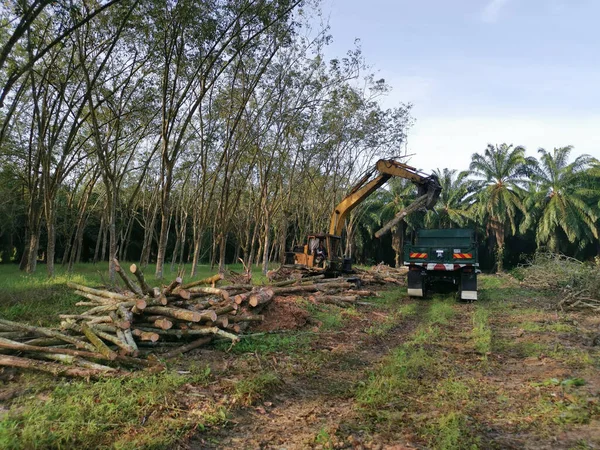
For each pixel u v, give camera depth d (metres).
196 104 16.25
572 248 42.56
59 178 17.95
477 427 4.57
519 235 46.22
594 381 5.95
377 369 6.67
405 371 6.34
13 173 23.53
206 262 49.31
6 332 6.62
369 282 20.42
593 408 4.95
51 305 10.17
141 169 28.28
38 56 9.66
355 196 17.83
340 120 25.47
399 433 4.45
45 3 8.48
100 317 7.52
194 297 8.97
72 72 16.14
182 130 16.50
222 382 5.77
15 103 13.91
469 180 44.78
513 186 41.59
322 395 5.66
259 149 23.22
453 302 14.60
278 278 16.67
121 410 4.61
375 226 45.47
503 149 42.38
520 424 4.65
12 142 20.16
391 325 10.38
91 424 4.21
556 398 5.34
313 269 16.98
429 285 16.53
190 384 5.59
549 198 41.22
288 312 10.02
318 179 32.47
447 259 14.95
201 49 15.14
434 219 44.28
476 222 44.22
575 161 40.28
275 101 20.41
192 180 31.59
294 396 5.62
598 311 12.14
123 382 5.47
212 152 24.16
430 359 7.12
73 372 5.60
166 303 7.51
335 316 10.94
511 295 16.55
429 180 16.08
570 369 6.57
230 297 8.80
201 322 7.68
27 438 3.79
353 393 5.66
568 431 4.45
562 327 9.64
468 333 9.32
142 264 29.50
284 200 31.16
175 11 13.73
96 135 15.73
